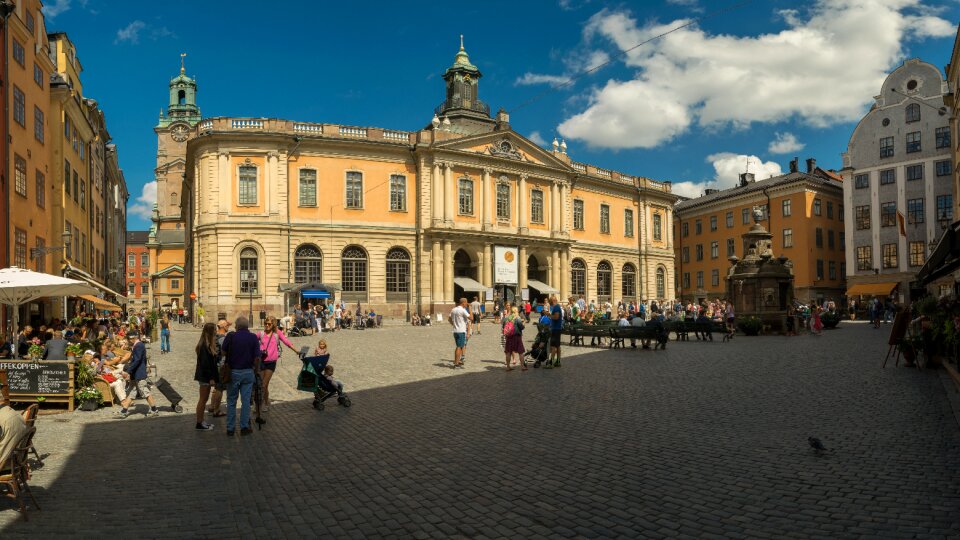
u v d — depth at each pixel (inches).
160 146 4323.3
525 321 1828.2
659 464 325.1
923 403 474.0
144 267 5625.0
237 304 1763.0
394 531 244.7
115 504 282.7
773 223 2805.1
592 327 1015.6
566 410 475.2
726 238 3036.4
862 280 2495.1
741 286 1405.0
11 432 266.4
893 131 2445.9
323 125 1900.8
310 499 285.0
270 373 507.8
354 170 1929.1
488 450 361.7
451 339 1205.7
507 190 2204.7
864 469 308.5
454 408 493.7
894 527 235.3
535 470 319.3
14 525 257.4
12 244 960.3
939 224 2314.2
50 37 1414.9
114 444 404.2
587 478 304.0
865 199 2506.2
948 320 644.7
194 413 515.2
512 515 257.6
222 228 1764.3
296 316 1414.9
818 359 796.0
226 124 1797.5
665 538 230.7
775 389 555.8
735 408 470.6
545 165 2283.5
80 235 1507.1
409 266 1999.3
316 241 1859.0
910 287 2364.7
